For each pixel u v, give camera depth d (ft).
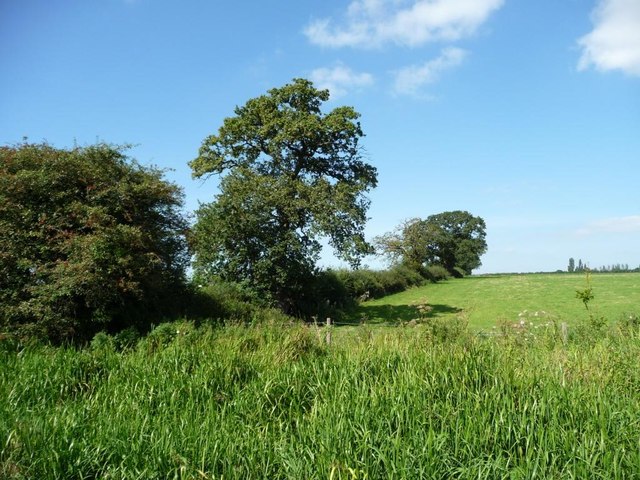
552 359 24.90
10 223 44.19
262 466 15.67
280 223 96.89
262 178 94.63
